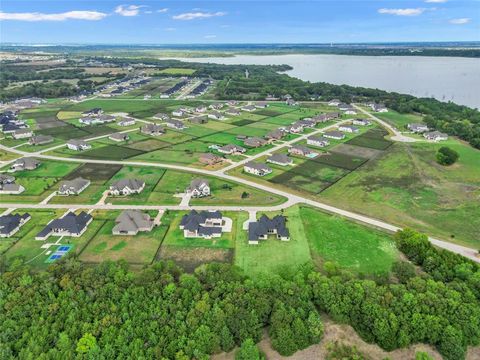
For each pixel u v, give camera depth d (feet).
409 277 276.00
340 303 248.73
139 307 244.22
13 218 358.84
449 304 241.14
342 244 331.98
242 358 216.95
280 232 339.57
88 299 249.34
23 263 297.53
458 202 416.87
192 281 263.70
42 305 245.45
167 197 426.92
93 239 341.00
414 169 518.78
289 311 242.17
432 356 226.99
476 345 231.09
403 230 330.75
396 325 231.50
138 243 334.65
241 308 242.17
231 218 378.12
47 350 218.79
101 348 221.05
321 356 227.40
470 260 288.51
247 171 508.53
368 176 494.59
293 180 479.41
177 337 227.40
